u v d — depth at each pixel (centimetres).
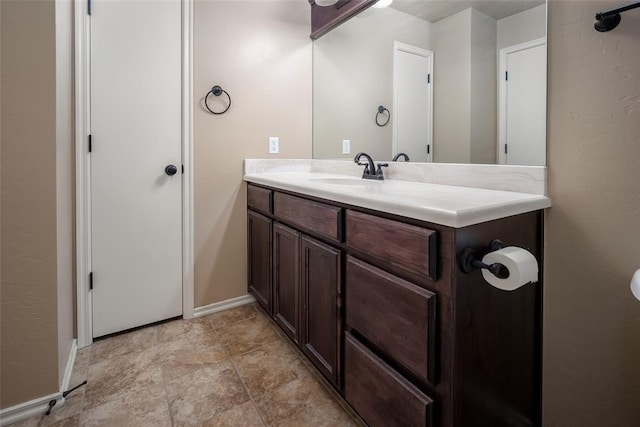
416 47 163
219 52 202
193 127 196
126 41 175
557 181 106
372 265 106
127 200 182
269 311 187
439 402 85
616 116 92
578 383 104
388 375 99
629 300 93
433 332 84
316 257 136
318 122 235
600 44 94
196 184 200
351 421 125
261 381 148
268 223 184
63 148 144
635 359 93
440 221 81
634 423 94
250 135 216
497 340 95
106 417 126
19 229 123
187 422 125
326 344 132
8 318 123
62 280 143
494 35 126
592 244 99
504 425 100
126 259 184
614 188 94
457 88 143
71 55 160
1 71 118
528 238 103
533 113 113
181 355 166
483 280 88
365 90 196
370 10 191
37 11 122
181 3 189
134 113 180
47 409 128
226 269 215
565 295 105
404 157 172
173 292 199
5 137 119
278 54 223
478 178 129
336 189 126
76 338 170
